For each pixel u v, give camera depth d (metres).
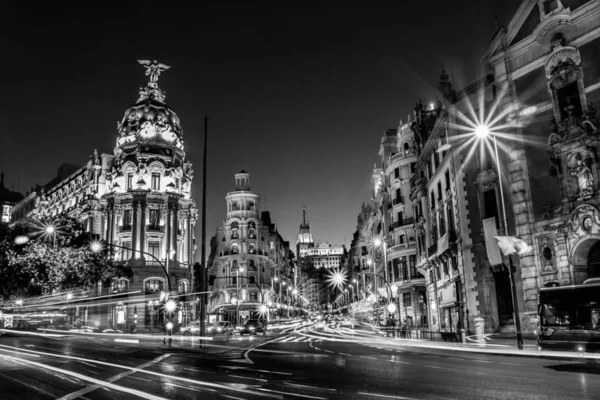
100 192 87.44
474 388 13.02
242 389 13.28
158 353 26.83
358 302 117.38
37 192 110.94
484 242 35.88
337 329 75.00
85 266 53.88
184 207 87.88
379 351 27.33
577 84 31.03
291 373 16.92
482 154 36.84
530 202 32.91
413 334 46.03
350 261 141.88
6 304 65.81
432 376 15.60
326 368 18.45
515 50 34.84
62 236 54.12
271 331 68.81
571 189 30.61
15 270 45.22
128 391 13.12
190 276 83.12
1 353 26.17
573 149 30.52
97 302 75.19
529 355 23.00
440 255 43.88
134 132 84.94
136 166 82.38
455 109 39.44
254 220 105.31
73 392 13.15
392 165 67.44
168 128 87.06
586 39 30.86
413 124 55.16
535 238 32.31
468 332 35.56
